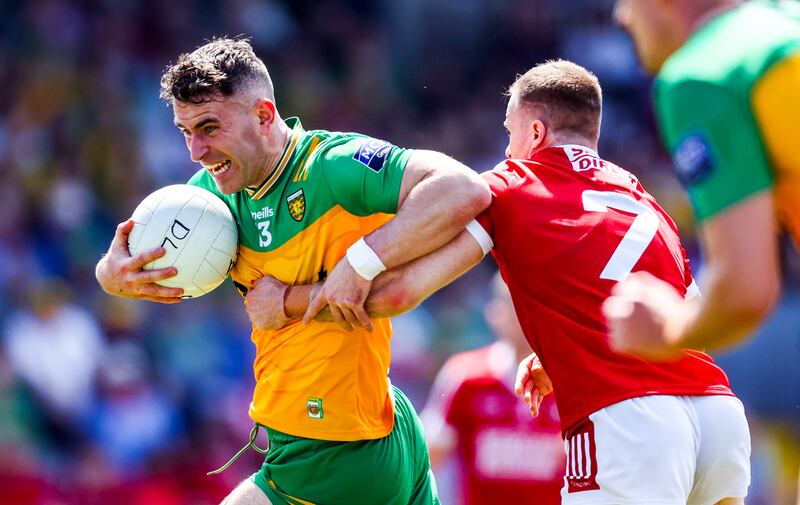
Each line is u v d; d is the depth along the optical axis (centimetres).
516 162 1530
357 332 1551
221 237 1547
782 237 1035
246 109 1487
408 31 6638
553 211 1459
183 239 1521
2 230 4322
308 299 1494
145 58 5519
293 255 1530
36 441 3750
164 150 5153
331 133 1563
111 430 3838
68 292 4228
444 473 2766
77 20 5350
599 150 6234
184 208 1539
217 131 1477
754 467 4144
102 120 5028
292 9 6406
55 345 3928
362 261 1423
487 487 2256
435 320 4831
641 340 998
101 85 5178
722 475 1424
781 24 982
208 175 1666
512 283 1486
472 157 6294
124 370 3972
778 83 945
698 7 1020
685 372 1419
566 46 6725
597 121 1580
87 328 4059
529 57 6750
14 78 4988
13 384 3784
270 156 1522
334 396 1553
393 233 1419
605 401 1385
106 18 5456
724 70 964
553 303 1434
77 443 3828
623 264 1426
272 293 1533
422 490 1730
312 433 1573
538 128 1556
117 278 1541
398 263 1436
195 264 1530
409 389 4459
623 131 6359
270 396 1603
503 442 2255
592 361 1402
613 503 1373
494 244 1494
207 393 4112
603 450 1379
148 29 5622
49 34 5212
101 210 4741
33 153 4703
